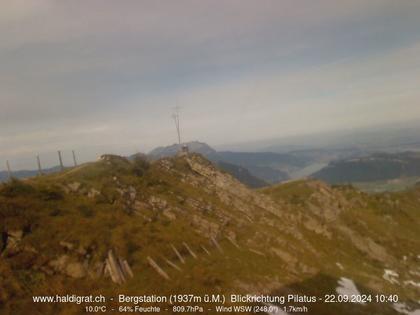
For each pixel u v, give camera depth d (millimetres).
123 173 58500
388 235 88938
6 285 29422
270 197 81625
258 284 40688
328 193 99250
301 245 61969
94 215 42500
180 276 37469
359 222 90000
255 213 68375
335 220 85188
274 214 72812
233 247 49688
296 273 48188
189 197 61625
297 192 96688
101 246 37094
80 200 44750
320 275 50875
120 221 43250
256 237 56312
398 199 131375
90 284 32906
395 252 80250
